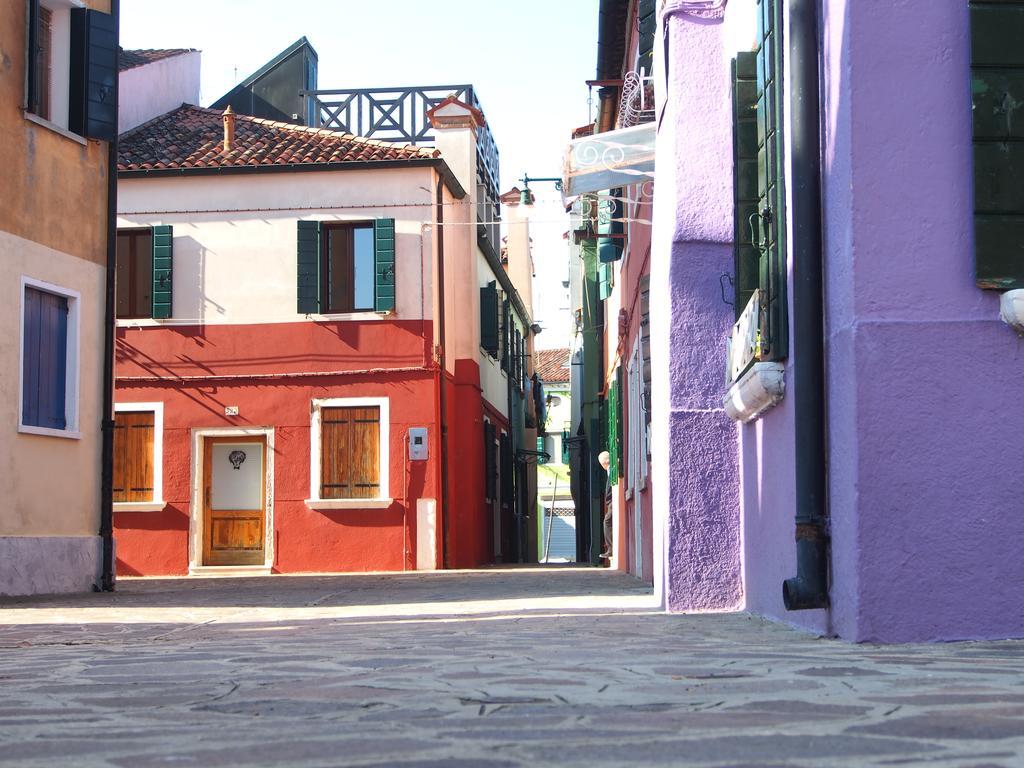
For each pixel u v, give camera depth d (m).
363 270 24.11
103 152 15.60
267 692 3.96
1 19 13.71
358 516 23.44
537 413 42.69
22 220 14.04
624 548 18.92
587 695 3.70
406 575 19.80
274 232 24.06
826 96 6.09
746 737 2.82
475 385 26.48
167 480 23.77
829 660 4.73
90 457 15.15
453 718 3.24
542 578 16.50
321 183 24.09
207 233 24.12
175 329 24.00
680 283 8.83
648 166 11.79
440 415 23.75
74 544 14.57
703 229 8.83
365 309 23.98
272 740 2.92
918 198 5.68
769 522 7.55
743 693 3.69
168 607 10.95
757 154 8.24
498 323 30.31
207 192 24.19
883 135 5.70
